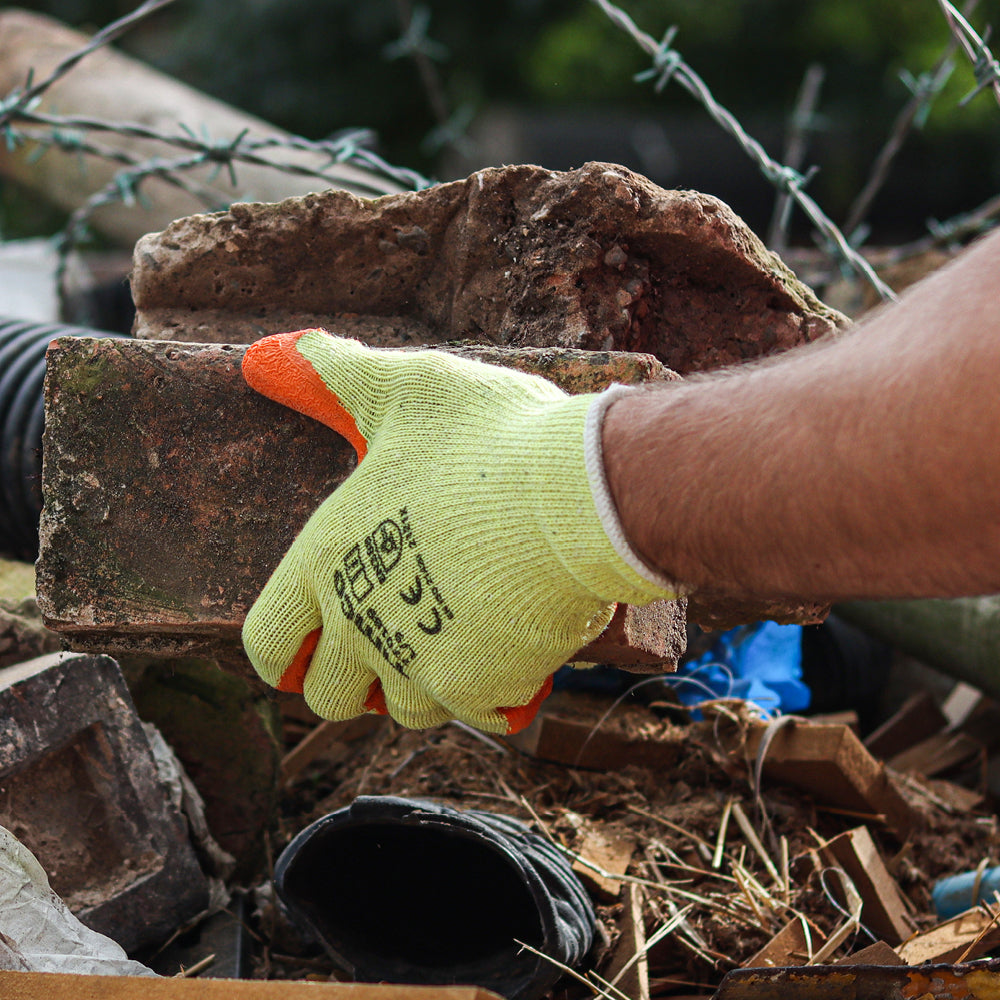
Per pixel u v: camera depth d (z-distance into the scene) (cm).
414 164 1320
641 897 216
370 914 201
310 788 273
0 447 290
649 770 257
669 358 192
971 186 1264
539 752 254
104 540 167
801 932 209
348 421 156
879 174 372
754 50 1275
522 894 193
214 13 1288
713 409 119
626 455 124
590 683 270
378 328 203
